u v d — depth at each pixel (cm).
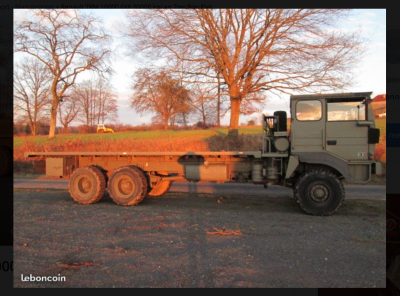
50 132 3142
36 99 4153
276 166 876
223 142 2256
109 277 411
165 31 2003
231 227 642
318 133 813
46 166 1010
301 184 787
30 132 4262
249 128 2984
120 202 889
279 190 1205
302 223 684
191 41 2047
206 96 2161
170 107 2423
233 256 481
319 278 411
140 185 887
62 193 1102
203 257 477
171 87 2172
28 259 469
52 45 3153
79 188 924
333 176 775
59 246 523
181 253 492
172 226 645
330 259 473
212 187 1286
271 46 1997
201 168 931
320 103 813
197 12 1980
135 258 472
